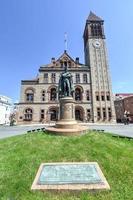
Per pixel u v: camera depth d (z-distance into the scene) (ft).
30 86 176.14
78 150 29.86
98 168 22.21
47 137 39.32
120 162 25.16
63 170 21.54
